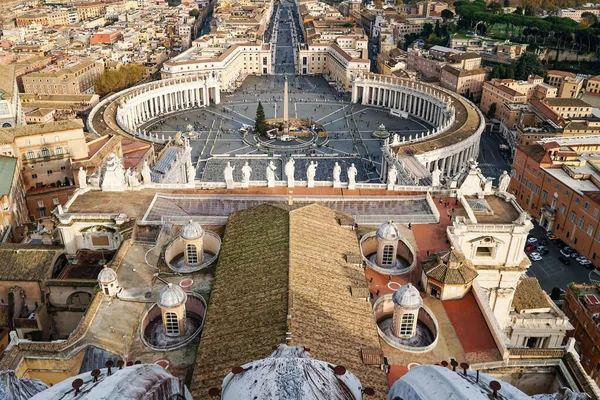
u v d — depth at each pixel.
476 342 73.62
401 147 187.12
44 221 113.62
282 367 34.31
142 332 74.00
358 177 197.88
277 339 61.12
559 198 155.50
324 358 59.56
